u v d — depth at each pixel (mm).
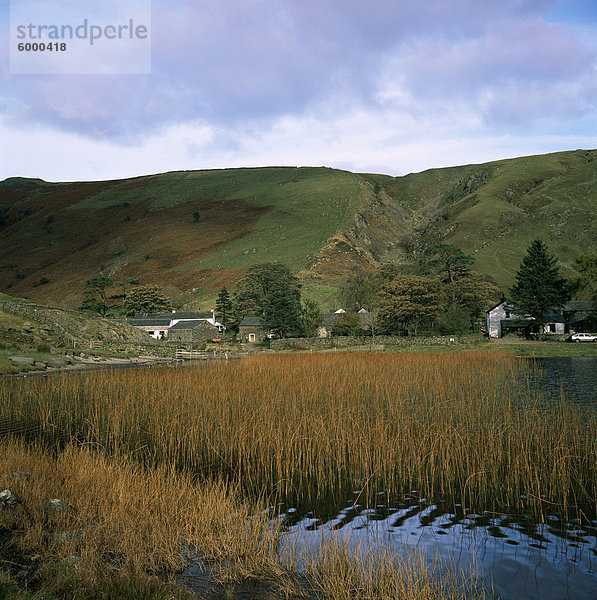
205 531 10219
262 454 16281
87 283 172125
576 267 101188
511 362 50188
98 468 13250
